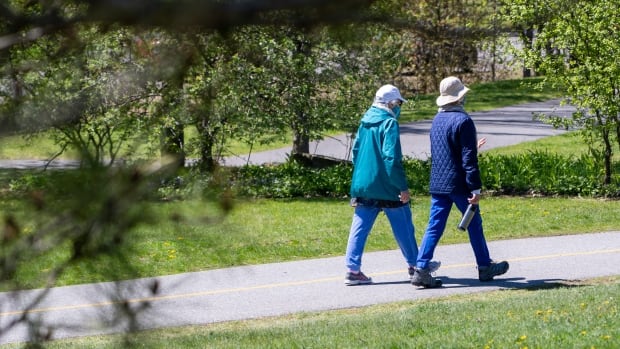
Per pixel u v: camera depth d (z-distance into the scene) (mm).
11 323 8570
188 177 8195
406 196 26500
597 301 22812
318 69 43656
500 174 46750
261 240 33531
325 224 37188
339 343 19859
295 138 55656
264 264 30250
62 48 7465
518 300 23750
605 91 42312
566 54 43156
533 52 43250
